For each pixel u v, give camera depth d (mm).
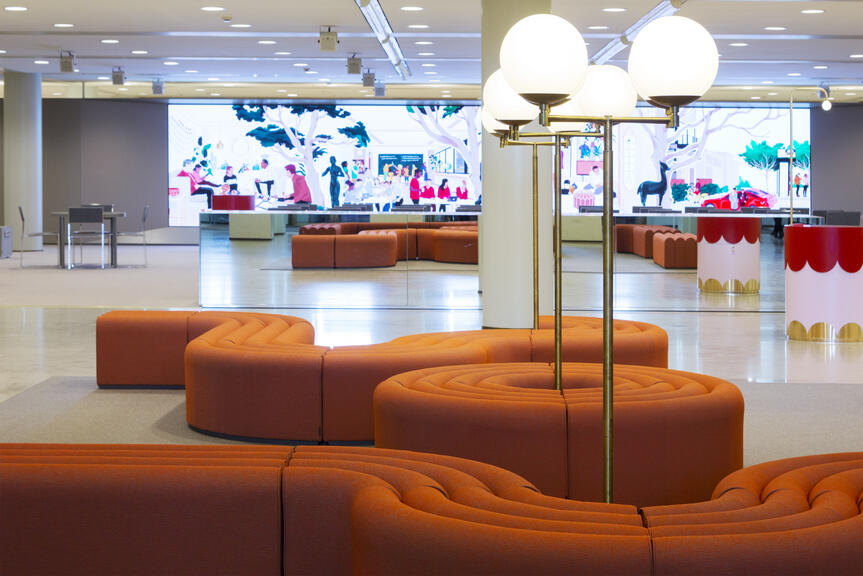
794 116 21938
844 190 21844
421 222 11484
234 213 11547
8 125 19438
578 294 11422
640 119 2797
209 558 2633
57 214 16531
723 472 4039
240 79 20906
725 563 2061
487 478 2805
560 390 4285
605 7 12172
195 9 12469
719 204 22250
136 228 22984
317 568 2623
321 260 11562
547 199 8945
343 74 19844
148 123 22891
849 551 2115
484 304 9000
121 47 15914
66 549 2641
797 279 9148
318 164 23031
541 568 2086
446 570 2150
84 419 5953
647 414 3879
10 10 12570
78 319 10344
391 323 10211
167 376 6910
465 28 13867
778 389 6895
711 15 12695
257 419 5324
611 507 2518
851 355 8305
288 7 12297
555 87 2805
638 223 11422
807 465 3043
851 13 12492
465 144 22828
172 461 2799
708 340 9172
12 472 2652
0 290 13055
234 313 7336
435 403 3975
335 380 5242
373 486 2535
